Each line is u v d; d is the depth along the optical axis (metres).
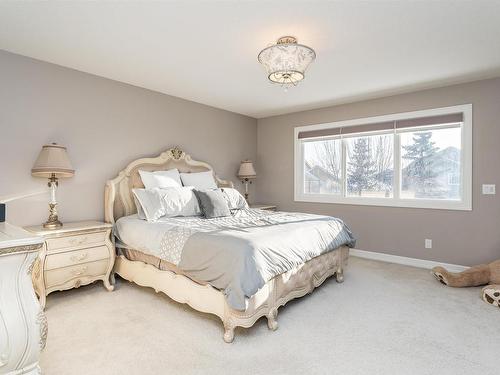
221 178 4.84
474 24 2.20
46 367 1.75
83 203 3.23
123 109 3.55
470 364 1.80
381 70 3.11
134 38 2.45
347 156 4.52
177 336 2.12
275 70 2.34
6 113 2.70
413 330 2.21
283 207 5.15
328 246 2.94
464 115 3.51
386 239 4.13
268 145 5.34
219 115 4.77
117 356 1.87
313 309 2.57
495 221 3.36
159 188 3.36
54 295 2.86
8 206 2.72
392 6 1.97
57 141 3.02
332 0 1.91
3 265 1.37
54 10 2.03
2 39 2.47
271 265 2.17
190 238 2.41
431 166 3.83
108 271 2.98
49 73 2.95
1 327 1.33
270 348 1.97
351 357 1.87
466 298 2.80
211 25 2.23
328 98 4.17
